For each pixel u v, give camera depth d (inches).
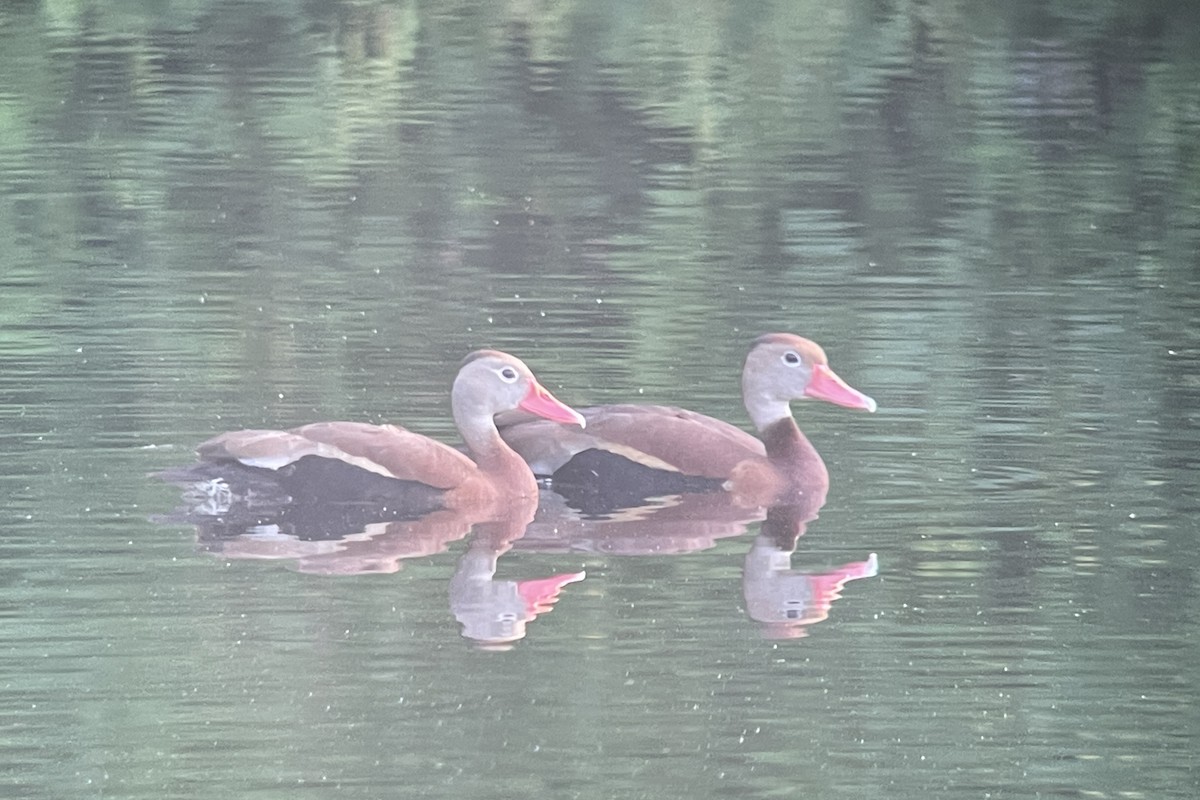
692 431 580.4
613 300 812.0
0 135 1214.9
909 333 755.4
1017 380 682.8
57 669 418.3
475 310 792.3
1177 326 770.2
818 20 1672.0
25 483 549.0
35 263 885.8
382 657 428.5
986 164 1163.3
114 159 1149.7
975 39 1584.6
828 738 391.2
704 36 1605.6
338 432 553.0
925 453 599.5
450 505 550.6
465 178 1119.0
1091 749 389.1
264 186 1086.4
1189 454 594.2
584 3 1737.2
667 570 494.6
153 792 363.3
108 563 487.8
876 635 446.3
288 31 1583.4
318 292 825.5
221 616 450.9
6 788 365.1
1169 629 451.5
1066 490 559.2
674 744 385.7
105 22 1590.8
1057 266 892.0
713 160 1175.6
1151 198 1063.6
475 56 1515.7
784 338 601.0
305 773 371.2
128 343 720.3
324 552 504.4
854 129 1274.6
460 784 368.2
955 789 371.6
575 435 583.2
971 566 495.2
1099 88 1398.9
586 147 1218.0
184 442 590.6
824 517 540.1
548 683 414.9
